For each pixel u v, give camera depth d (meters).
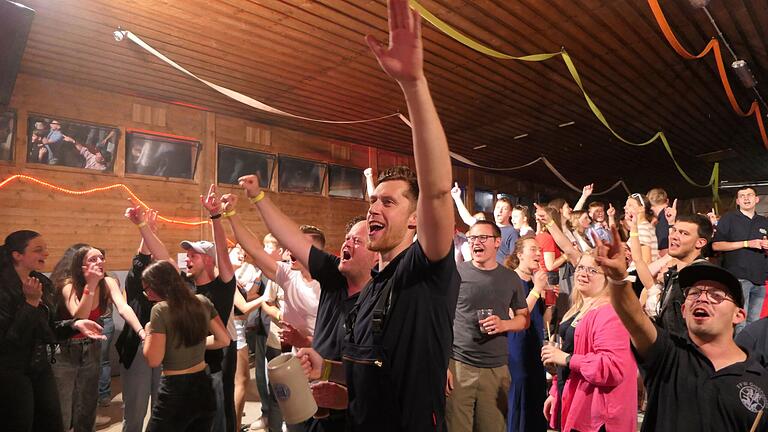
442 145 1.06
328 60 6.05
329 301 1.62
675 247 2.71
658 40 6.02
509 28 5.55
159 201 6.99
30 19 1.96
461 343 2.82
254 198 1.77
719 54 6.04
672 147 11.66
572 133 9.99
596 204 5.86
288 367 1.44
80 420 3.14
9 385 2.43
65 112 6.16
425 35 5.65
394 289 1.24
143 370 3.14
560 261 4.86
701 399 1.45
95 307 3.28
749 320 4.38
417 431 1.16
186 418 2.51
